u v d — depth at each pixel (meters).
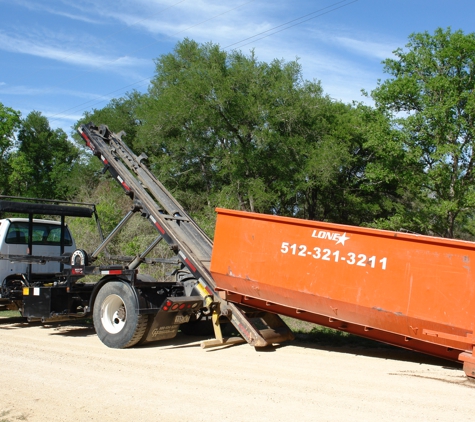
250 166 26.70
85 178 42.44
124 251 17.78
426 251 6.52
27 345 8.60
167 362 7.23
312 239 7.39
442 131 20.69
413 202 30.94
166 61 35.66
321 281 7.21
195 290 8.91
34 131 60.03
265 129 25.84
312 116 28.33
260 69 27.19
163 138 29.30
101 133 10.95
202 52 28.75
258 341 7.99
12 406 5.24
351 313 7.04
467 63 21.38
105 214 20.47
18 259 10.19
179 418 4.86
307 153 27.02
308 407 5.20
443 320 6.31
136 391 5.76
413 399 5.49
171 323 8.55
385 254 6.79
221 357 7.62
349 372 6.73
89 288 9.91
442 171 20.70
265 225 7.83
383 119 21.58
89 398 5.50
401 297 6.60
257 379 6.28
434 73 21.98
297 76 28.52
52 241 11.60
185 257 8.77
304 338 9.39
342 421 4.77
